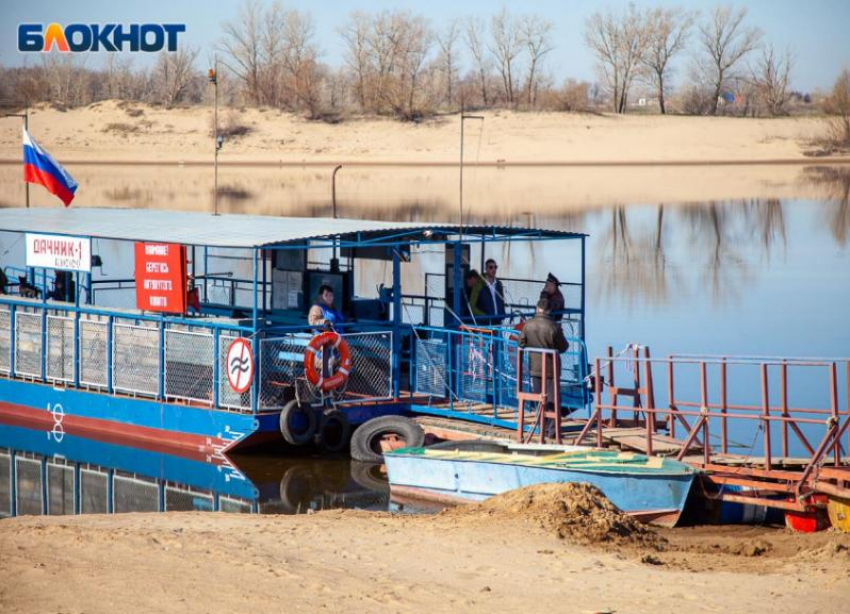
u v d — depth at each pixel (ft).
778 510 53.52
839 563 41.19
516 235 76.95
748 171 373.81
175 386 70.18
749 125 446.19
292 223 75.61
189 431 68.95
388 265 110.73
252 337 66.33
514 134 429.79
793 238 194.39
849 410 53.88
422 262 147.74
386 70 451.94
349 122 431.43
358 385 70.18
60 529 44.14
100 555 40.52
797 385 87.92
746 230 206.90
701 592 37.06
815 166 396.16
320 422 66.90
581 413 78.07
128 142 413.39
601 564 40.73
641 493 51.78
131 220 79.82
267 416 66.49
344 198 265.75
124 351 72.23
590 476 52.34
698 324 114.93
